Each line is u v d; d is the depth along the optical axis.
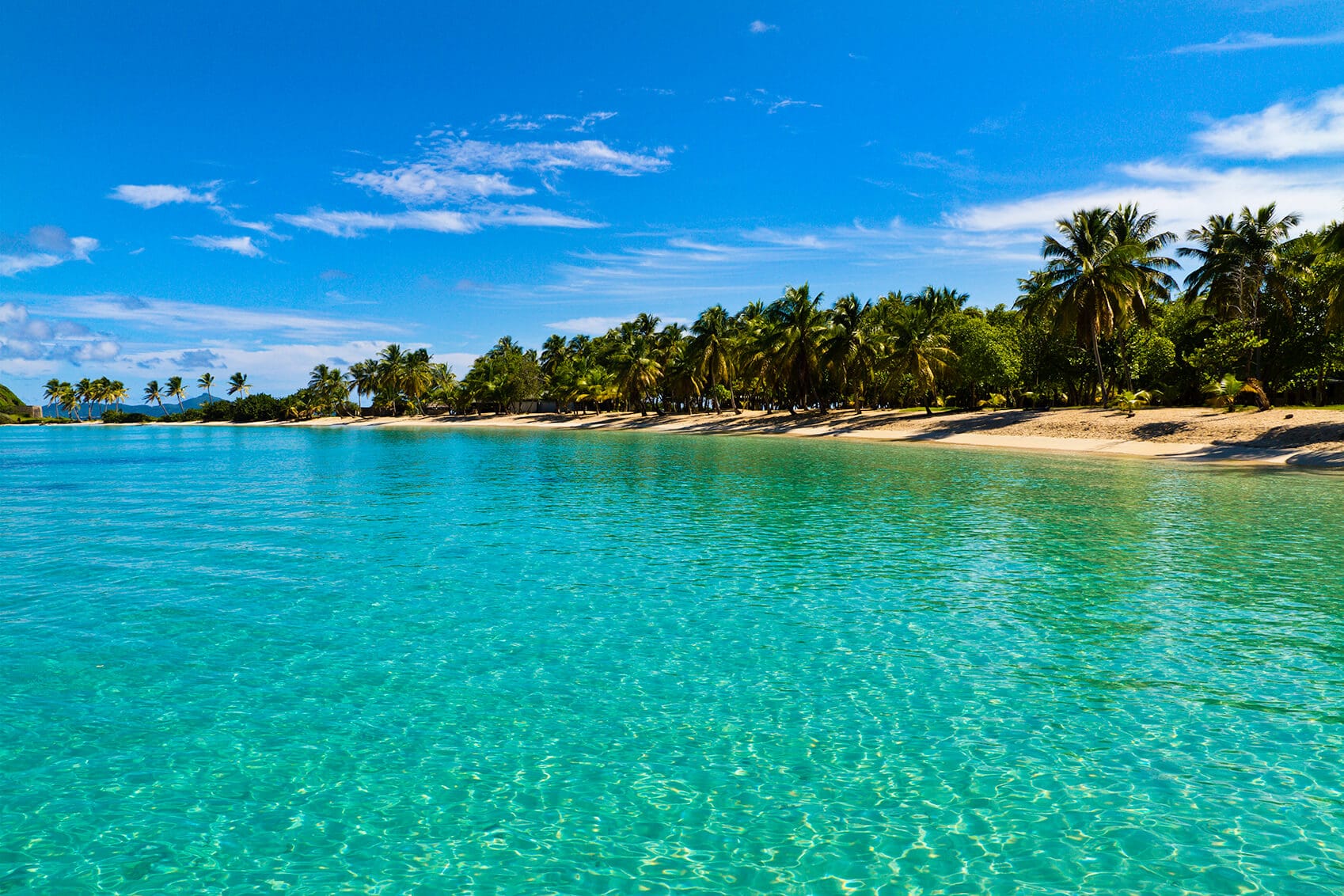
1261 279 55.59
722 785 7.58
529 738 8.57
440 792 7.49
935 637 11.83
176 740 8.50
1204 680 9.98
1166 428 46.53
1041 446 50.59
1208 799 7.20
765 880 6.11
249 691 9.85
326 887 6.05
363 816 7.08
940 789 7.45
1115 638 11.67
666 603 13.83
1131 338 64.25
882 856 6.42
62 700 9.53
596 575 16.05
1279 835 6.61
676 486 32.50
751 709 9.30
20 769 7.86
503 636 12.05
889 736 8.56
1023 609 13.20
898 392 81.31
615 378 108.88
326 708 9.34
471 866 6.33
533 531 21.45
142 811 7.14
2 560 17.73
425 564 17.09
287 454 62.06
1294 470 34.06
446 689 9.96
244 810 7.17
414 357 161.38
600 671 10.55
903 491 29.45
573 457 51.38
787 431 75.06
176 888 6.03
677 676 10.37
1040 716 9.01
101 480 39.06
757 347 83.94
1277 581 14.90
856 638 11.83
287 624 12.65
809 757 8.11
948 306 89.75
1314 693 9.52
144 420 188.88
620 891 5.97
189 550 18.88
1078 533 20.06
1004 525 21.53
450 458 52.62
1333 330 44.69
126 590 14.84
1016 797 7.29
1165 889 5.93
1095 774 7.68
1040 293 60.50
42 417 196.38
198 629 12.34
